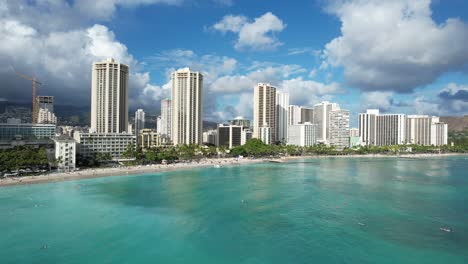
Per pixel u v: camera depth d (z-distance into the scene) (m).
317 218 122.31
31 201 148.00
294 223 116.75
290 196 160.12
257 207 138.75
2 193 163.88
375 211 131.12
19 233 106.31
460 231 107.50
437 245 96.25
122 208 137.00
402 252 91.50
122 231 108.94
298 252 92.00
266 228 112.00
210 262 86.56
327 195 161.88
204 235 105.62
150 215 126.94
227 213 129.75
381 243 97.75
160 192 170.88
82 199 153.12
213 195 163.25
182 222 118.62
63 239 101.56
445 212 129.38
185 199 154.50
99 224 115.88
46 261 86.38
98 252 92.31
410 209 134.00
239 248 95.19
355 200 150.62
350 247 95.38
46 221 118.50
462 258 87.81
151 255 90.69
